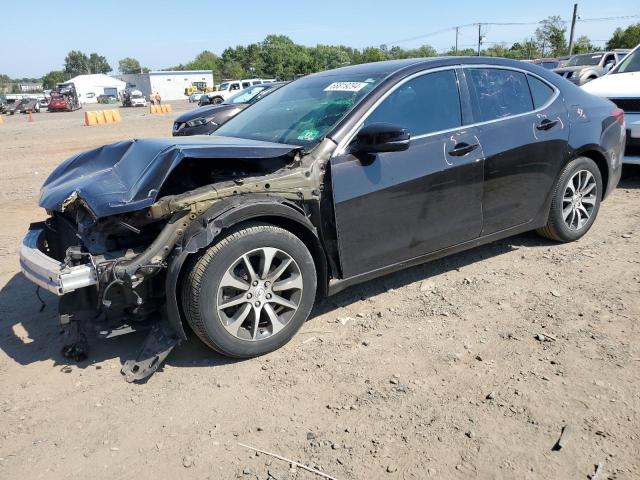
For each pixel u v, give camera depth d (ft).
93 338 12.40
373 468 8.17
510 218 14.73
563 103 15.58
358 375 10.55
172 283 10.03
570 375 10.15
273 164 12.13
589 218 17.03
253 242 10.62
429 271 15.40
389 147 11.37
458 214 13.51
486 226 14.23
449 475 7.96
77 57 578.25
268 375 10.69
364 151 11.67
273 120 13.94
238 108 40.63
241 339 10.91
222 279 10.42
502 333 11.84
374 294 14.07
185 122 39.96
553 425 8.85
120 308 10.69
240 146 11.18
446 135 13.07
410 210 12.66
